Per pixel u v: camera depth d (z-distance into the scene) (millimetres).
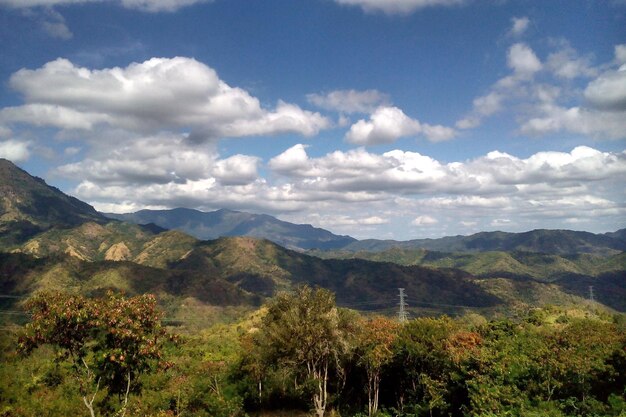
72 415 25062
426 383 33344
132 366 14031
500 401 27000
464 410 30625
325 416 37250
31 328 12484
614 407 26094
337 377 40219
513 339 40969
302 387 35375
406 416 35000
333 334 32531
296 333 32094
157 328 14234
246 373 40312
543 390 28219
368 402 40688
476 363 31453
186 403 32875
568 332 39219
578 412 27391
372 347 36438
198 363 44594
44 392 28969
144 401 29969
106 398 20828
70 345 13188
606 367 29328
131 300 13875
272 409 39625
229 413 33000
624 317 68375
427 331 37719
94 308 13078
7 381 29078
